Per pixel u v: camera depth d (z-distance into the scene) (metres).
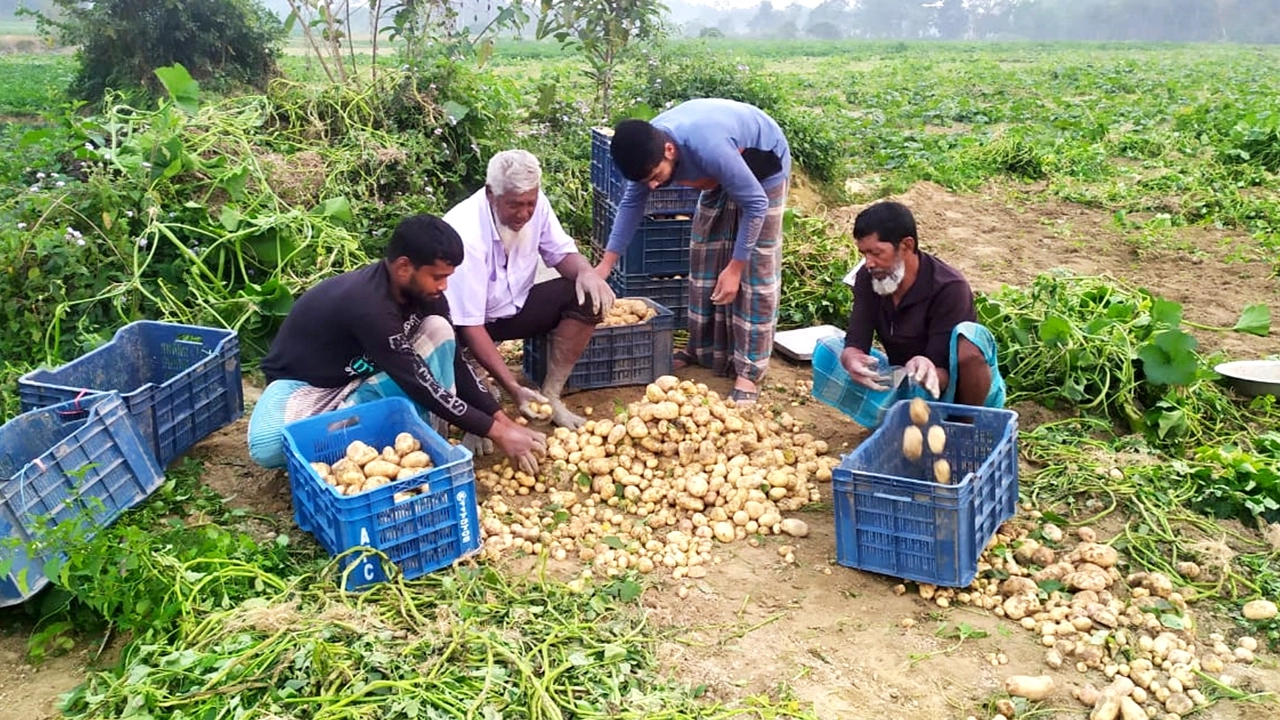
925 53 47.97
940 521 4.04
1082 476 5.04
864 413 5.45
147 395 4.77
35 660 3.80
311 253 7.00
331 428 4.65
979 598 4.16
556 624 3.91
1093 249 9.59
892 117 17.50
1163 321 6.25
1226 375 6.24
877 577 4.34
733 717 3.50
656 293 6.89
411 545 4.14
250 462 5.25
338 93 8.55
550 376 5.73
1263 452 5.48
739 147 5.38
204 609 3.83
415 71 8.80
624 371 6.11
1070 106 19.16
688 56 12.03
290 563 4.26
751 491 4.80
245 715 3.29
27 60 26.38
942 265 4.96
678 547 4.51
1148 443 5.65
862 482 4.16
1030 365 6.14
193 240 6.67
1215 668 3.79
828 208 10.71
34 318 6.02
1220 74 30.06
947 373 4.95
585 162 9.25
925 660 3.85
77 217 6.51
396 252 4.43
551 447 5.02
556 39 10.75
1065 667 3.83
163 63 15.10
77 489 4.16
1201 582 4.32
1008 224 10.44
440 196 8.30
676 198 6.64
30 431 4.48
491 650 3.65
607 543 4.52
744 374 5.95
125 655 3.70
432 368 4.76
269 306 6.42
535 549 4.52
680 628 4.02
